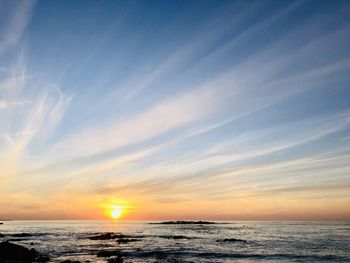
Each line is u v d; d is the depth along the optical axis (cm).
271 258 4431
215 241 6962
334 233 10081
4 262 3750
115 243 6444
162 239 7550
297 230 12250
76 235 8844
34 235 8812
